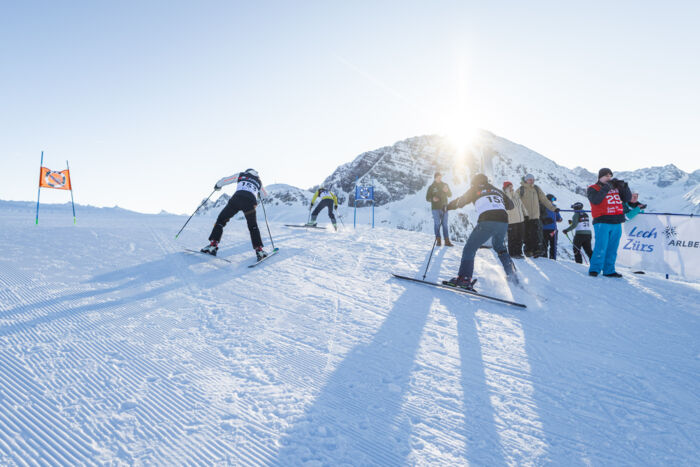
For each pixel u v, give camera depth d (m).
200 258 5.93
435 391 2.51
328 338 3.25
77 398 2.11
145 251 6.08
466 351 3.16
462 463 1.85
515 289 5.00
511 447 1.99
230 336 3.14
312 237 8.91
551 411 2.35
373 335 3.37
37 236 6.37
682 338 3.57
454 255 7.09
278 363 2.74
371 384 2.55
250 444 1.87
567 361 3.05
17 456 1.65
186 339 3.02
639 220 6.96
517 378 2.75
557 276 5.83
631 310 4.34
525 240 7.70
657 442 2.08
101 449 1.75
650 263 6.79
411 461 1.84
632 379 2.78
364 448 1.91
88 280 4.30
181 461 1.71
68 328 2.99
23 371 2.31
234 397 2.27
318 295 4.46
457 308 4.22
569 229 8.34
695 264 6.33
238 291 4.42
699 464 1.91
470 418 2.23
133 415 2.01
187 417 2.04
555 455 1.94
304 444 1.90
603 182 5.70
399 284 5.07
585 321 3.97
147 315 3.45
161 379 2.39
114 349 2.73
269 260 6.13
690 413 2.37
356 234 9.98
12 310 3.22
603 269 6.05
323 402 2.29
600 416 2.31
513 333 3.59
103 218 11.55
